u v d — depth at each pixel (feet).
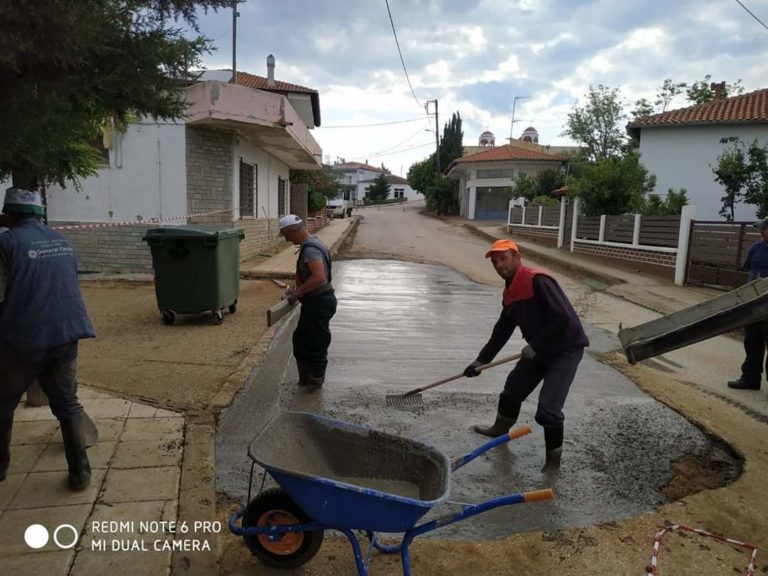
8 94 9.64
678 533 10.94
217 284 25.49
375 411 16.84
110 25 9.86
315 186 98.78
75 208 39.29
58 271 10.35
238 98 37.55
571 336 13.33
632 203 61.62
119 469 11.87
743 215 70.79
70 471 10.89
